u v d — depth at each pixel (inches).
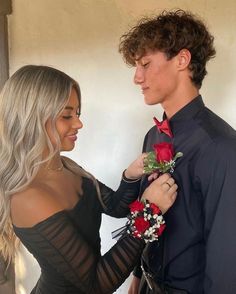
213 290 43.9
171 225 47.0
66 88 41.6
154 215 42.3
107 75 77.7
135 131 78.0
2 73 85.4
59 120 41.9
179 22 45.5
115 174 81.7
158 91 46.8
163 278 48.9
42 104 40.6
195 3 67.3
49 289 44.6
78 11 77.2
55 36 80.4
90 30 77.0
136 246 42.9
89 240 46.4
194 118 46.8
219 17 66.2
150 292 50.3
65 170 48.5
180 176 45.9
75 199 46.1
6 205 41.8
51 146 41.8
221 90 68.6
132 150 79.2
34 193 40.9
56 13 79.1
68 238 40.7
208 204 43.7
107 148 81.1
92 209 49.0
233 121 69.0
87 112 80.8
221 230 42.8
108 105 79.0
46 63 82.4
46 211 40.4
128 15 73.1
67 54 80.1
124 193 53.8
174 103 47.6
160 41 44.6
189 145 45.8
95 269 42.2
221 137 43.6
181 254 47.1
